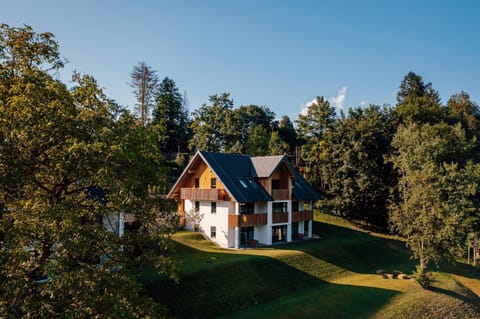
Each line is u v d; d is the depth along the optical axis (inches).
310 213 1750.7
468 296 1125.1
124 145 444.8
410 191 1461.6
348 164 2060.8
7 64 457.7
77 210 467.2
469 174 1763.0
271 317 847.7
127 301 446.6
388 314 911.7
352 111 2336.4
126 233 521.7
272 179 1647.4
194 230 1569.9
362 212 2078.0
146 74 2755.9
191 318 807.7
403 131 1975.9
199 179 1585.9
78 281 407.2
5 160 405.4
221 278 991.0
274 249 1402.6
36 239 415.2
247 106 3782.0
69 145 417.1
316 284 1142.3
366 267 1407.5
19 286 390.0
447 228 1157.7
